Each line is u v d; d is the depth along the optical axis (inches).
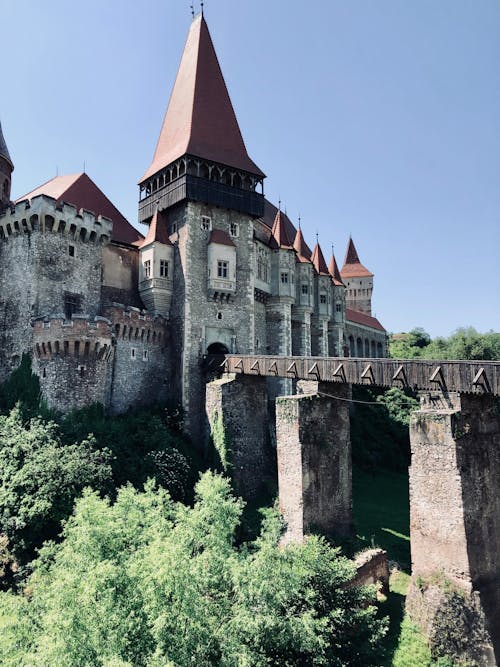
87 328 1314.0
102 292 1590.8
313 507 1043.3
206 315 1616.6
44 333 1305.4
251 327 1717.5
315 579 753.0
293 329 2110.0
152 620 570.3
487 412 912.9
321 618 694.5
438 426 855.1
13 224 1433.3
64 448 1085.8
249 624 609.6
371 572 959.0
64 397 1279.5
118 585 611.2
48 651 551.2
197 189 1641.2
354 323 2992.1
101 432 1232.8
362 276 4033.0
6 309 1413.6
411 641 804.0
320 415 1097.4
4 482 1018.7
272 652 647.8
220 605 655.8
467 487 831.7
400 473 1948.8
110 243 1643.7
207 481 888.3
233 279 1664.6
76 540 706.2
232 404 1371.8
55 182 1836.9
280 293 1966.0
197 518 784.9
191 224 1637.6
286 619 654.5
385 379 980.6
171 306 1643.7
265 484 1362.0
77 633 567.8
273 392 1835.6
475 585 800.9
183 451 1336.1
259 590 649.0
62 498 985.5
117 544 698.8
